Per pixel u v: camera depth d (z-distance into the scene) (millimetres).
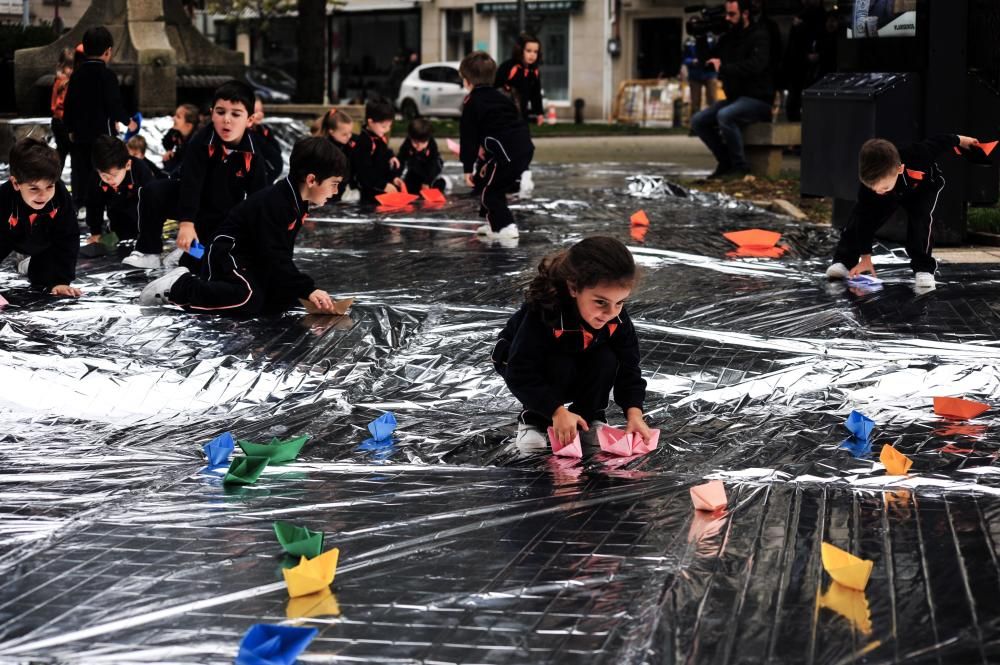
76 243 6637
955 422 4500
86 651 2658
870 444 4238
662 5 38375
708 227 9953
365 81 44094
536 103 14328
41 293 6574
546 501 3674
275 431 4523
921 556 3145
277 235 5980
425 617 2807
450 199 12328
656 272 7637
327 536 3387
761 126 14305
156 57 16312
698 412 4746
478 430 4492
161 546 3320
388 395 4984
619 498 3693
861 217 7141
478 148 9344
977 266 7637
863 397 4883
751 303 6449
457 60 42250
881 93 8539
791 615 2777
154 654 2639
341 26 44281
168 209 7789
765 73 14055
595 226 10062
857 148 8812
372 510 3615
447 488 3826
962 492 3693
